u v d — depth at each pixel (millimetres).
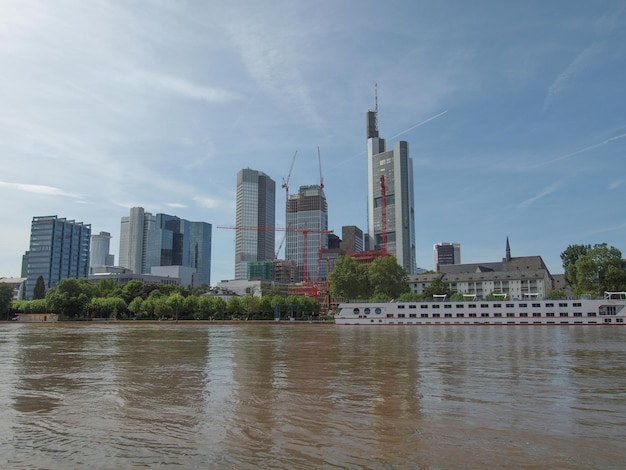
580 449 25219
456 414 32625
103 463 23562
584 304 168875
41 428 29703
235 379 48125
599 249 184500
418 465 23000
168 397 38938
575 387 42719
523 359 64375
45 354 74562
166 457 24312
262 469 22609
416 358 66500
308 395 39406
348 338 112625
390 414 32719
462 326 173750
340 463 23312
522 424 30016
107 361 64562
